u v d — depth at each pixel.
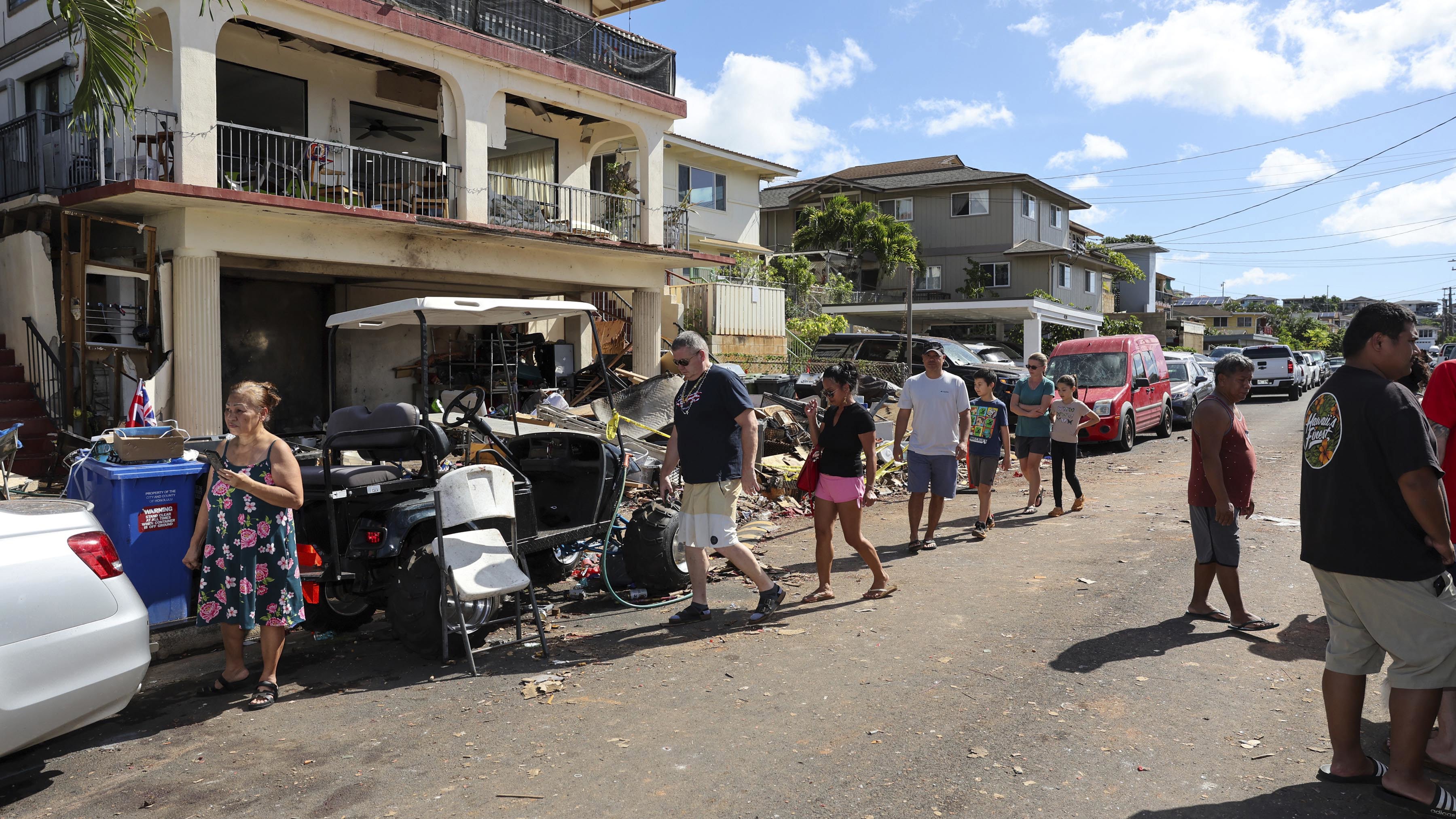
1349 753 3.68
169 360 11.41
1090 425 15.43
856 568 7.78
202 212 11.43
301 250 12.47
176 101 11.02
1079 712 4.46
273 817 3.65
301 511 5.93
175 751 4.35
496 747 4.27
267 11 11.85
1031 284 34.97
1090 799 3.60
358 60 15.09
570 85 15.77
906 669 5.14
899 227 33.62
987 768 3.88
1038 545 8.42
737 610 6.59
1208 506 5.74
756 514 10.48
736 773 3.91
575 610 6.86
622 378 15.80
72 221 12.30
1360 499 3.47
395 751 4.27
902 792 3.69
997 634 5.73
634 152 24.05
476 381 15.40
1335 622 3.71
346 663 5.75
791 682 5.00
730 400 6.04
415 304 6.07
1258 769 3.84
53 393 11.59
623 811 3.61
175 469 5.49
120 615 4.07
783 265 29.08
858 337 20.20
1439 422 4.22
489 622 5.89
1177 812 3.49
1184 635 5.62
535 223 15.89
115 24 7.94
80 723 3.95
